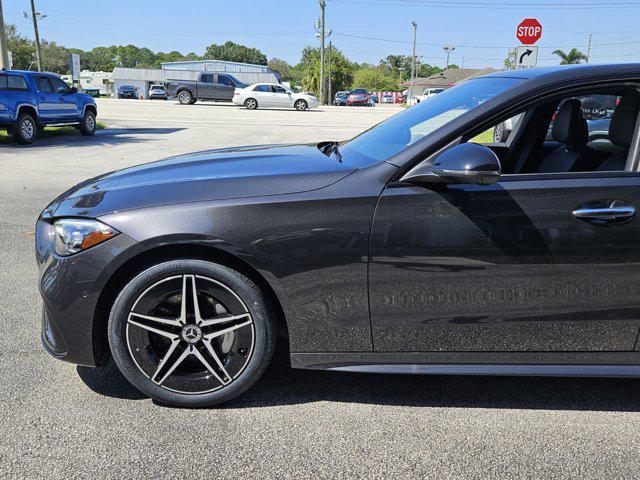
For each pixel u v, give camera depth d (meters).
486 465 2.37
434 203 2.51
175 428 2.60
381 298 2.58
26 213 6.91
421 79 77.19
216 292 2.60
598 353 2.67
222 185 2.63
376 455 2.43
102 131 18.64
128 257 2.51
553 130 3.03
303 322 2.62
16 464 2.34
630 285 2.56
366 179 2.57
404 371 2.67
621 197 2.52
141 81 69.25
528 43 11.74
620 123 2.74
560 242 2.51
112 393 2.90
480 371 2.66
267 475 2.30
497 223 2.50
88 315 2.59
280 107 33.62
